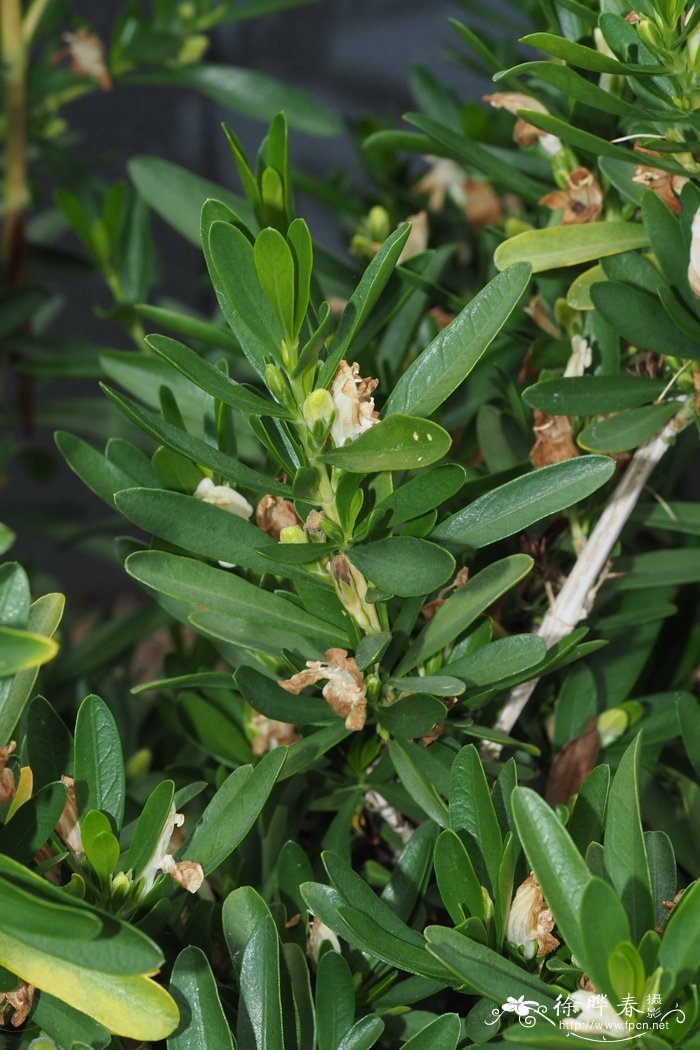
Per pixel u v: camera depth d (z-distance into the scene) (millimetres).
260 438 826
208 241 807
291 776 861
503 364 994
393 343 987
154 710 1089
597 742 904
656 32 842
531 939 794
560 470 816
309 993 809
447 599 840
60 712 1139
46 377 1322
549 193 917
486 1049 786
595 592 892
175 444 797
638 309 852
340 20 1854
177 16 1396
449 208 1223
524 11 1138
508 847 785
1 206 1514
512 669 826
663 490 997
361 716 812
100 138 1989
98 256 1146
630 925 776
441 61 1841
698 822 886
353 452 792
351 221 1230
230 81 1369
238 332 817
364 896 804
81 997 764
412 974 834
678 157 878
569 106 929
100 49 1325
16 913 738
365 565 808
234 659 908
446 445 776
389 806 895
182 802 830
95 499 2201
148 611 1216
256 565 822
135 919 806
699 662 996
